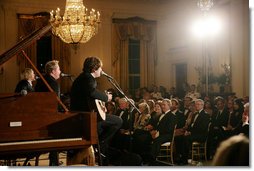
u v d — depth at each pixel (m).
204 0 10.02
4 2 12.01
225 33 10.78
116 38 13.32
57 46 12.55
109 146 6.14
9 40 12.07
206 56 11.55
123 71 13.41
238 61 10.18
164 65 14.09
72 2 7.92
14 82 12.09
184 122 7.11
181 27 13.09
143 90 12.12
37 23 12.20
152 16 13.88
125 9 13.53
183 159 6.52
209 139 6.55
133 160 5.40
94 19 8.10
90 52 13.03
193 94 10.27
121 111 7.30
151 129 6.54
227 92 10.40
